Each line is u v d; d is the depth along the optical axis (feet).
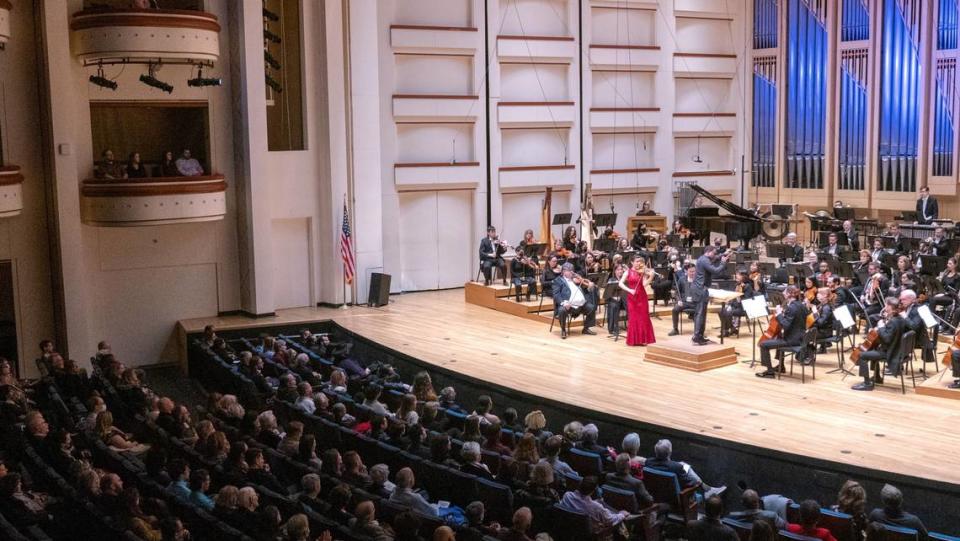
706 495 35.78
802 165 90.33
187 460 33.96
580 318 67.10
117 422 42.14
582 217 78.23
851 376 50.78
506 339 62.18
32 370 63.82
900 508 28.55
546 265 68.85
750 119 93.86
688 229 82.79
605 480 33.71
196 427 37.09
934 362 51.60
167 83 66.80
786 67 90.07
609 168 88.69
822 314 50.83
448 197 81.41
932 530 35.12
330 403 43.52
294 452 34.91
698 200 90.12
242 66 67.62
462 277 82.79
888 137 83.25
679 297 60.80
